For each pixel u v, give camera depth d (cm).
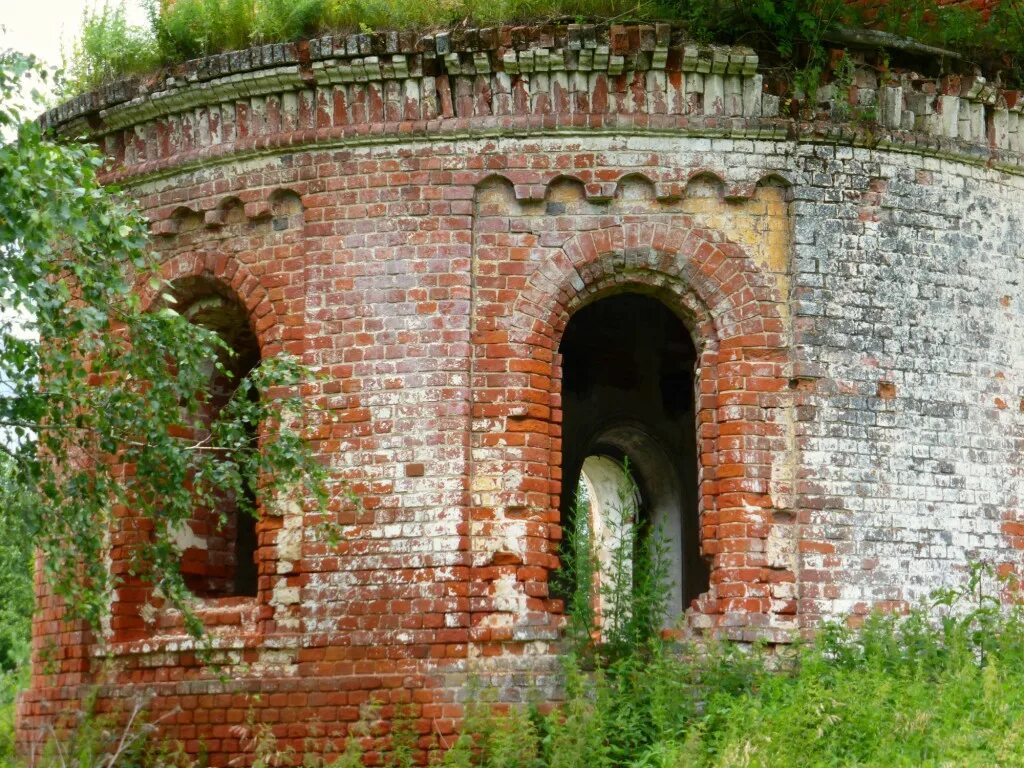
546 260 1298
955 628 1236
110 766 1188
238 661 1282
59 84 1048
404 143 1312
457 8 1319
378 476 1271
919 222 1348
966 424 1337
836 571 1264
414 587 1247
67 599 1136
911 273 1336
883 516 1286
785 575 1260
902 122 1348
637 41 1284
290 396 1305
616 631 1261
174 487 1155
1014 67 1412
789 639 1241
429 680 1227
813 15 1324
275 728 1246
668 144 1305
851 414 1292
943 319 1343
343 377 1295
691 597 1817
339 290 1307
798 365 1284
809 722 1073
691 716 1170
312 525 1277
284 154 1341
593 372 1833
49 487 1089
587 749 1123
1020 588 1337
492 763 1127
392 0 1324
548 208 1305
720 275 1301
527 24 1303
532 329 1288
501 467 1266
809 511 1269
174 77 1362
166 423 1171
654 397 1856
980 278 1371
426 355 1280
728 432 1282
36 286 1023
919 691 1106
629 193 1308
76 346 1159
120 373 1253
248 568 1509
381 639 1244
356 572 1261
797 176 1316
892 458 1299
